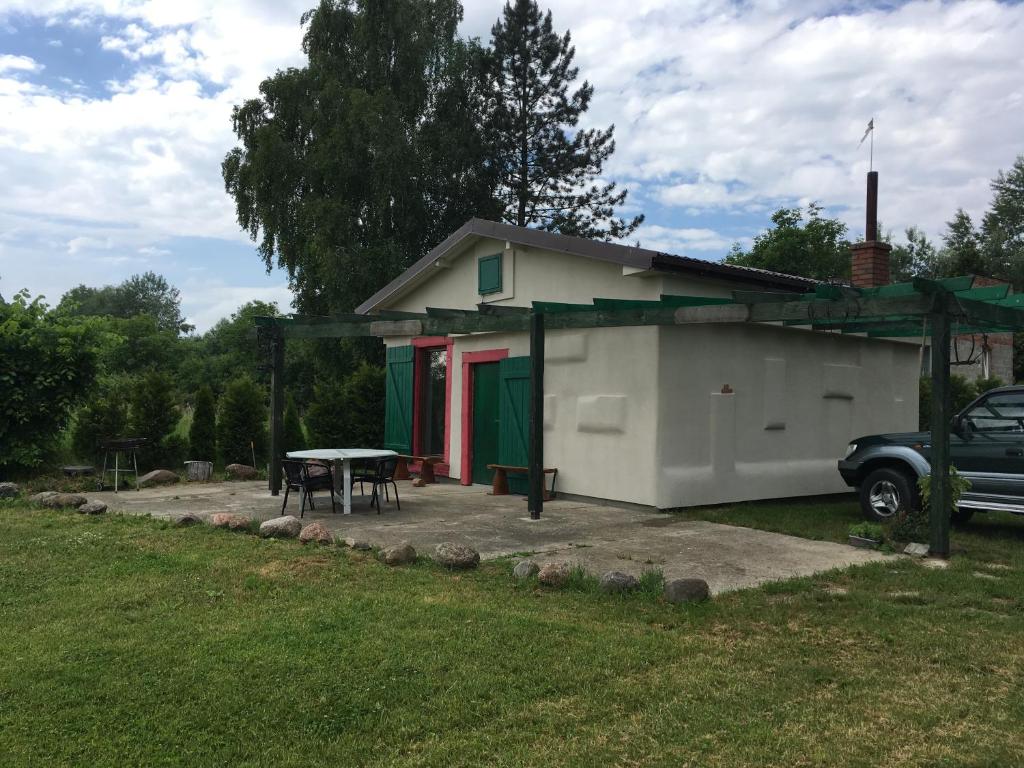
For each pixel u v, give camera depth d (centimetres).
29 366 1251
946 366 711
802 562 698
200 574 613
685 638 480
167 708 371
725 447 1044
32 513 904
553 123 3353
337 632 475
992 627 509
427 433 1447
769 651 460
